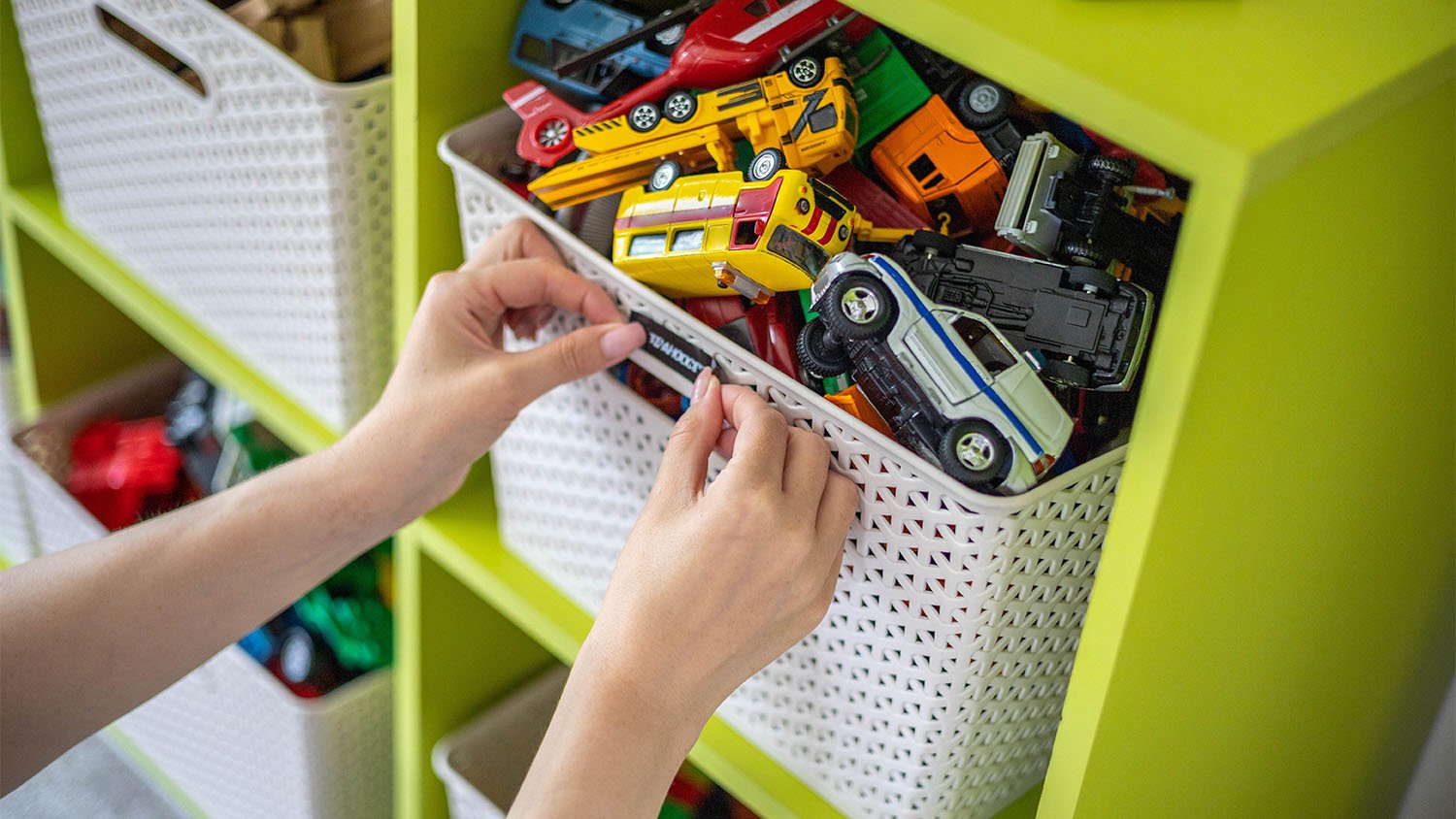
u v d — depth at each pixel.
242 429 1.47
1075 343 0.69
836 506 0.71
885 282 0.68
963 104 0.78
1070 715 0.70
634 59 0.87
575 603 1.02
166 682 0.88
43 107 1.27
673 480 0.72
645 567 0.69
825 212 0.74
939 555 0.71
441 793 1.27
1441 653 0.99
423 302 0.86
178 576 0.86
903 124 0.79
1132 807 0.77
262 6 0.97
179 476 1.53
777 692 0.87
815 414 0.73
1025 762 0.87
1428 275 0.71
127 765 1.68
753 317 0.79
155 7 1.03
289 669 1.36
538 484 0.98
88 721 0.85
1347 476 0.76
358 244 1.04
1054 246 0.71
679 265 0.76
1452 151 0.67
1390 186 0.63
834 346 0.73
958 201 0.78
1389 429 0.77
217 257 1.16
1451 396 0.81
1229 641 0.75
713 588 0.67
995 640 0.74
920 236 0.72
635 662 0.66
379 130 0.99
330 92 0.94
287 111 0.98
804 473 0.70
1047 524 0.70
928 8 0.62
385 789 1.39
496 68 0.95
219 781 1.46
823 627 0.81
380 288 1.08
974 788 0.84
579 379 0.87
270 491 0.88
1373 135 0.60
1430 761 1.04
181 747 1.49
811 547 0.69
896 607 0.75
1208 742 0.81
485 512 1.11
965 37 0.61
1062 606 0.77
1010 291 0.70
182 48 1.04
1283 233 0.57
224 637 0.89
